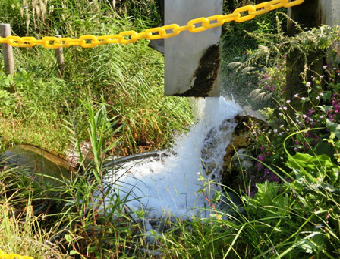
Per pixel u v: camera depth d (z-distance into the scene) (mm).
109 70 7258
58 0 8984
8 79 6766
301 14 4383
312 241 2945
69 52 7750
